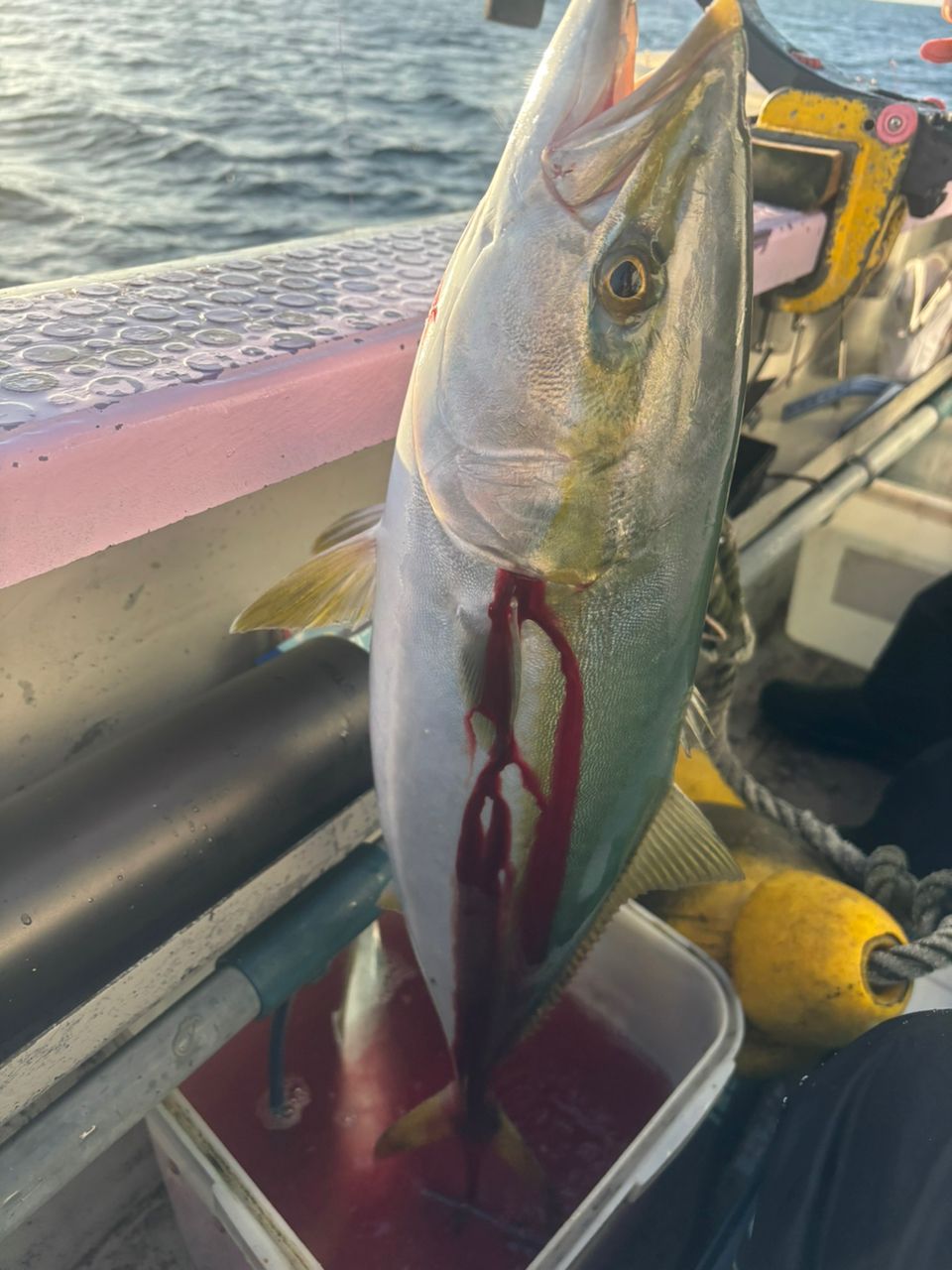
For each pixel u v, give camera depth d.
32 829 1.03
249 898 1.17
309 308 1.20
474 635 0.85
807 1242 0.95
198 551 1.37
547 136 0.73
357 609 0.98
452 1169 1.35
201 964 1.15
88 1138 0.93
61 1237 1.37
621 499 0.79
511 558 0.81
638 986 1.46
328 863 1.28
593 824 0.97
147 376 0.96
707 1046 1.34
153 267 1.33
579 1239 1.02
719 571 1.49
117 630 1.30
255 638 1.50
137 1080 0.97
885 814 2.01
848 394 2.67
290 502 1.48
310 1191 1.31
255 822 1.15
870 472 2.50
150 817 1.08
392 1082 1.44
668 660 0.91
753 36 1.99
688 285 0.75
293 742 1.20
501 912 1.01
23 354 0.99
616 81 0.72
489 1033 1.12
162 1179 1.49
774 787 2.40
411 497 0.85
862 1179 0.94
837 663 2.83
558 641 0.84
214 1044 1.04
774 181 1.94
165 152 3.62
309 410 1.04
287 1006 1.25
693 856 1.07
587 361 0.74
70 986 1.01
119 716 1.35
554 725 0.88
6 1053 0.97
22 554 0.85
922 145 1.83
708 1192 1.40
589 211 0.72
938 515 2.53
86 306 1.15
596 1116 1.42
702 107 0.72
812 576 2.79
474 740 0.90
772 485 2.62
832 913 1.42
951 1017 1.07
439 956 1.07
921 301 2.92
